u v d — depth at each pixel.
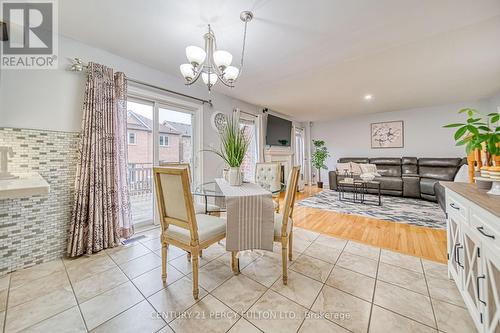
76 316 1.26
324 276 1.66
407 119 5.30
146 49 2.29
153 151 2.83
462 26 1.90
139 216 2.95
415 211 3.54
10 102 1.74
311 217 3.26
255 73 2.96
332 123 6.57
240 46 2.24
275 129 5.23
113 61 2.37
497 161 1.24
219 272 1.74
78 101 2.10
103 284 1.57
